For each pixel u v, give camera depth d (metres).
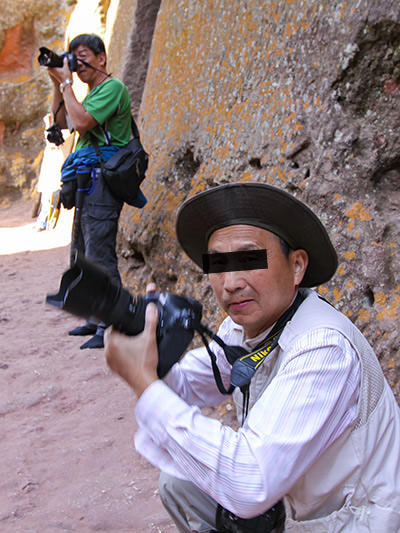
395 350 2.36
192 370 1.66
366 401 1.28
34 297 5.43
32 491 2.55
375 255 2.55
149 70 5.35
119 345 1.26
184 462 1.19
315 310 1.36
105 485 2.57
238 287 1.35
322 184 2.82
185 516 1.63
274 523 1.39
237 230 1.35
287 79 3.23
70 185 4.15
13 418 3.23
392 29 2.60
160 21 5.23
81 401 3.40
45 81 12.07
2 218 10.93
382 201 2.70
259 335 1.45
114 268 4.19
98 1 8.68
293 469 1.16
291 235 1.37
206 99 4.12
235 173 3.52
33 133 12.10
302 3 3.18
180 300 1.39
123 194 4.09
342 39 2.80
